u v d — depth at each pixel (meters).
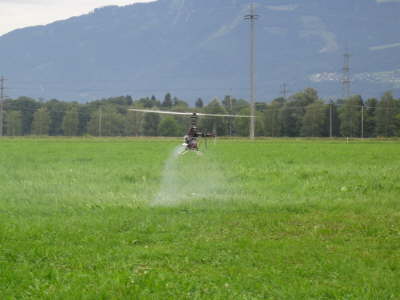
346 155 71.94
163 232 21.55
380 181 38.12
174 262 17.23
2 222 22.62
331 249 19.08
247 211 26.44
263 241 19.94
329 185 36.47
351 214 25.80
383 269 16.89
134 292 14.41
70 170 46.56
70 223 22.70
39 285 14.93
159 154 71.12
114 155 69.38
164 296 14.29
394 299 14.34
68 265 16.89
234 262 17.39
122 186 35.75
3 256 17.59
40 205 27.72
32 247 18.61
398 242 20.12
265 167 51.41
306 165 54.59
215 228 22.20
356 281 15.70
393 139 147.62
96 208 26.80
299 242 19.88
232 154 72.62
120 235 20.73
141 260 17.53
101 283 14.95
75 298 14.03
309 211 26.73
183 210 26.55
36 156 66.94
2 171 45.31
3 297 14.24
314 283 15.55
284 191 34.53
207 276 15.87
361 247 19.38
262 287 15.02
